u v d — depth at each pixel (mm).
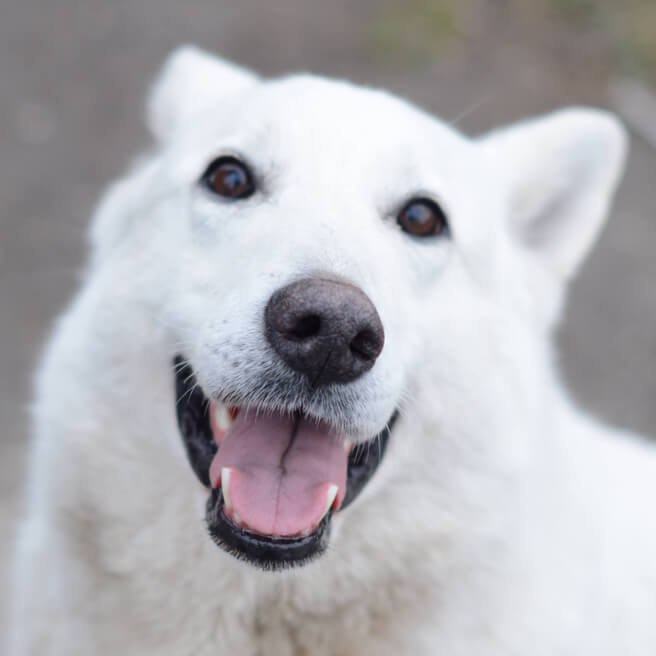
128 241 723
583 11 2283
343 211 667
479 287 727
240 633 697
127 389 697
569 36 2227
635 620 757
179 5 2314
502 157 782
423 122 718
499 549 697
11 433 1189
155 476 693
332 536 663
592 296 1562
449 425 698
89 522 704
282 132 688
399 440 692
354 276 630
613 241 1696
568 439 762
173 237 700
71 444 704
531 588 696
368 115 696
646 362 1434
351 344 624
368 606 696
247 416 663
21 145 1821
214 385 642
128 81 2047
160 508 693
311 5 2318
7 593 951
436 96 1978
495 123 1894
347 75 2049
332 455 659
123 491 696
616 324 1508
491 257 738
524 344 739
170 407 689
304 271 628
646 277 1611
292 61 2092
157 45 2160
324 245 638
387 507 694
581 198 780
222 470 642
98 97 1993
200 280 678
